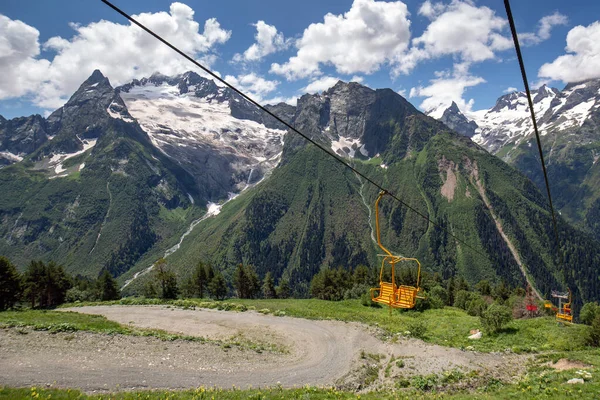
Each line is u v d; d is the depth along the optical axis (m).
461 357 40.62
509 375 34.38
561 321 52.09
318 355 42.94
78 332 39.19
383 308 76.50
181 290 122.69
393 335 51.38
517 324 50.62
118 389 27.17
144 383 28.72
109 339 38.22
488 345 45.25
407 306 25.16
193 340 42.12
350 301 82.38
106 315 65.62
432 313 69.81
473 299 88.69
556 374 29.09
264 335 51.50
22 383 25.89
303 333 52.81
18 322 40.50
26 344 33.97
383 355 43.56
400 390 32.34
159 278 103.81
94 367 30.50
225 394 24.45
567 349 41.41
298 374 35.97
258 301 89.62
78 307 80.56
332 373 37.16
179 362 34.47
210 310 71.19
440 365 38.25
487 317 49.53
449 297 118.56
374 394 29.03
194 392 24.48
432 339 48.94
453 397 26.00
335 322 59.56
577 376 27.27
